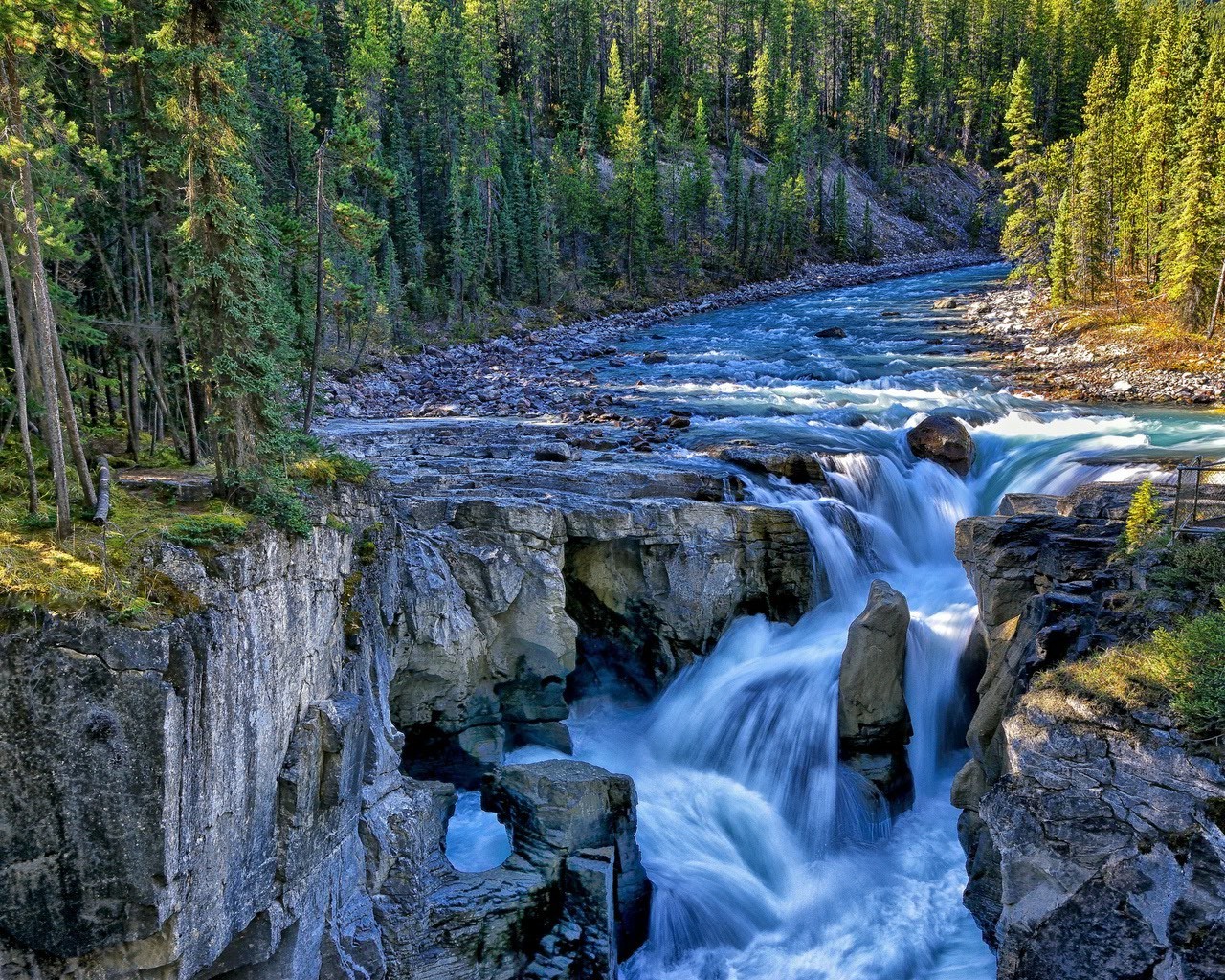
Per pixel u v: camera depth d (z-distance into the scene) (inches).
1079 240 3095.5
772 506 1164.5
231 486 637.3
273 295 786.8
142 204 804.0
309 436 809.5
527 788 783.1
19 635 444.8
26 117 597.6
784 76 6382.9
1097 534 871.7
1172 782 583.8
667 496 1241.4
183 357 763.4
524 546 1004.6
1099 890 600.1
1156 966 573.9
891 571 1269.7
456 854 815.7
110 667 455.2
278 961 578.9
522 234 3981.3
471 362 2970.0
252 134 688.4
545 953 727.1
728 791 949.8
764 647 1127.6
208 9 664.4
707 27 6038.4
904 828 906.1
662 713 1079.6
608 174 5098.4
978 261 5418.3
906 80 6638.8
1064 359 2541.8
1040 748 637.9
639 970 763.4
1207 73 3006.9
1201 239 2466.8
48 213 610.2
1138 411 1971.0
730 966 759.1
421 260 3521.2
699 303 4372.5
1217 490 900.0
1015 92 5900.6
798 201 5241.1
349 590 759.1
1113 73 3828.7
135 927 470.9
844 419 1891.0
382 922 686.5
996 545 901.8
